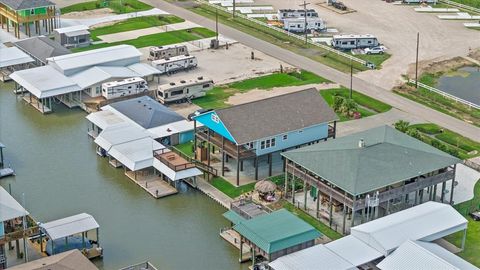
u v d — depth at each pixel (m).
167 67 163.00
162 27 192.12
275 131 120.75
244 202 110.00
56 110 148.00
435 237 100.25
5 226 101.44
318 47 181.62
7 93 155.62
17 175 123.50
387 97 154.88
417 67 170.75
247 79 162.00
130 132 129.75
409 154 112.50
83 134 138.50
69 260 92.75
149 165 122.25
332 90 156.88
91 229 102.38
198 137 126.62
